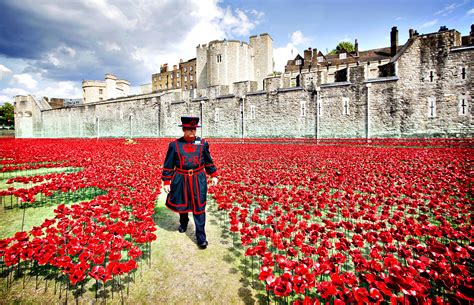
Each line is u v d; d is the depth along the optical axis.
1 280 2.67
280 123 27.06
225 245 3.56
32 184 7.41
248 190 5.35
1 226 4.13
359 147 16.50
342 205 4.47
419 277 2.09
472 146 14.36
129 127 39.59
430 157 10.26
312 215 4.73
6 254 2.46
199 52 51.34
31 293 2.48
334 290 1.93
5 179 8.16
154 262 3.08
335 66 42.09
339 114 23.55
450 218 4.23
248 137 29.28
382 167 8.17
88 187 6.15
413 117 20.48
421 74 20.25
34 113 53.81
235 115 30.27
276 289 1.96
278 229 3.15
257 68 50.81
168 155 3.55
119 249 2.71
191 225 4.30
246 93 29.39
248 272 2.86
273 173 7.46
